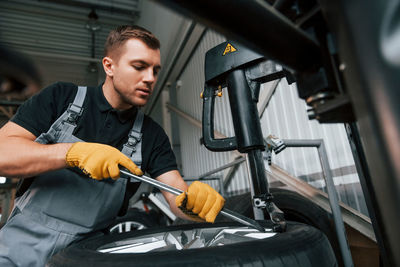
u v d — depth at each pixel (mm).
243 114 548
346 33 158
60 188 731
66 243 700
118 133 879
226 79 625
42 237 687
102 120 864
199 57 3486
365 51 148
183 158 4074
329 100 207
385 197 151
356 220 1342
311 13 200
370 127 152
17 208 737
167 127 4609
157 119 5562
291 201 1233
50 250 679
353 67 158
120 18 4582
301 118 1819
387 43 142
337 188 1521
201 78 3455
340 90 197
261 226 580
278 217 514
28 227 688
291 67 217
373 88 146
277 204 1265
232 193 2781
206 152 3344
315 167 1684
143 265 348
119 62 802
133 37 799
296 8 211
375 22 145
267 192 531
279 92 2051
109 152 644
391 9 141
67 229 707
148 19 4297
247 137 532
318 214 1165
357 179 1393
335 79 199
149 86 834
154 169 983
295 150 1851
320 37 205
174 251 380
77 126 820
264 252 367
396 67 139
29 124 746
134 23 4836
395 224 147
